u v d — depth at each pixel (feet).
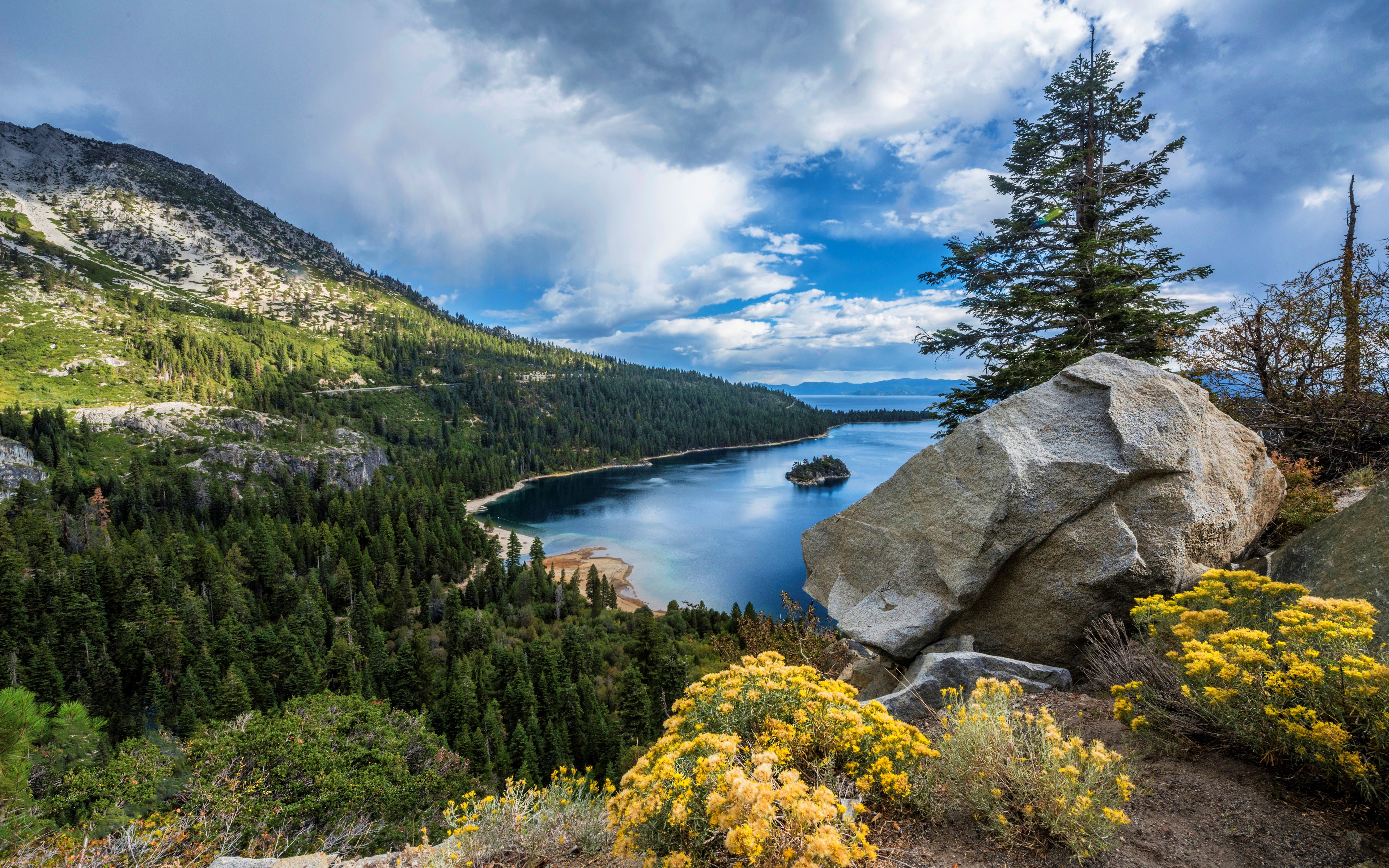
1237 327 41.14
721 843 9.21
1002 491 21.20
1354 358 36.52
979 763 10.47
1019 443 22.09
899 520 25.48
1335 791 10.18
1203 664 11.27
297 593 219.61
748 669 12.84
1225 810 10.23
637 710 118.83
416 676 149.07
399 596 223.71
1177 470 20.43
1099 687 18.04
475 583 240.12
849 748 11.27
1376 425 35.81
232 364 613.11
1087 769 9.66
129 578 196.03
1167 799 10.81
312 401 593.83
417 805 63.77
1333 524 17.58
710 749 10.18
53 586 186.80
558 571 269.85
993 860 9.42
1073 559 20.44
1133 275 49.24
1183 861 9.12
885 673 24.72
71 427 389.80
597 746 115.65
